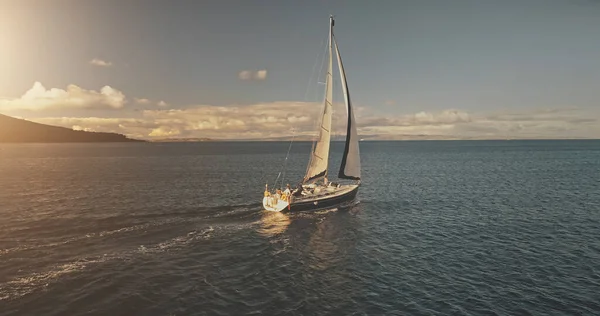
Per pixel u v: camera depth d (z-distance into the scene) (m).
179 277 21.16
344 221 35.66
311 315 17.33
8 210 37.72
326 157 42.88
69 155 152.25
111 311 16.95
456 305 18.61
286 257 25.20
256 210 38.69
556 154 162.62
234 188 55.16
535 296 19.67
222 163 108.62
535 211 41.25
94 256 24.00
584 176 75.06
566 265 24.31
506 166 100.12
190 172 80.19
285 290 20.00
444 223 35.56
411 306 18.47
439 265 24.22
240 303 18.34
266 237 29.53
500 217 38.28
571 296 19.72
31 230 29.83
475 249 27.64
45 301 17.69
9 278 20.22
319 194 40.53
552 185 62.06
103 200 44.03
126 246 26.23
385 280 21.67
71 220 33.28
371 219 36.78
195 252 25.47
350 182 66.69
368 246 28.11
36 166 95.12
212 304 18.11
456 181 67.19
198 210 38.31
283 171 83.00
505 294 19.91
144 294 18.80
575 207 43.47
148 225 31.80
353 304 18.58
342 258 25.33
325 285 20.80
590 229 33.53
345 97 44.00
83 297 18.22
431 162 116.00
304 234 30.83
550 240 29.98
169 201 43.62
